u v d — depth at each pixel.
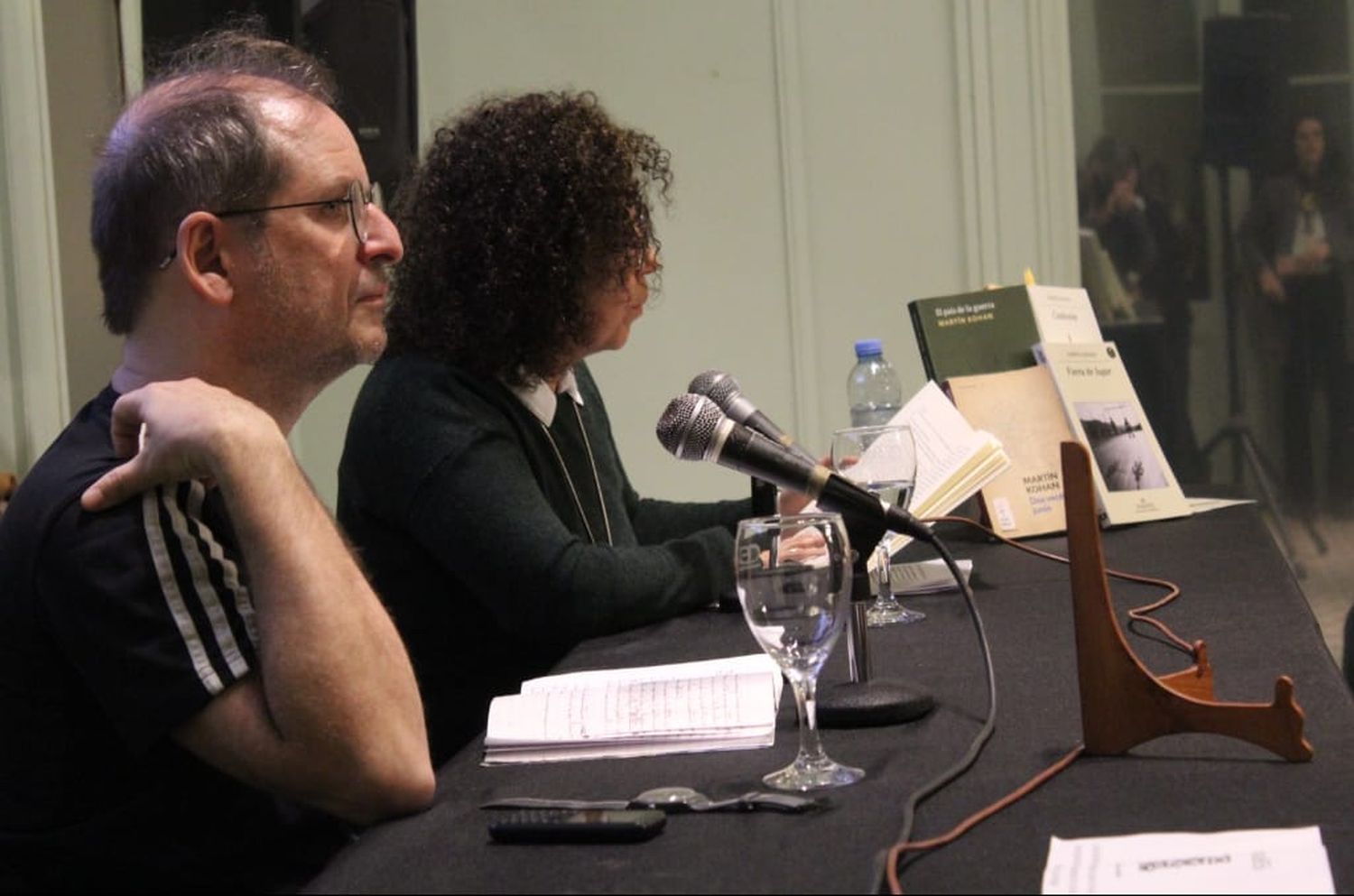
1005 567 2.24
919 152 4.35
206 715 1.32
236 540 1.44
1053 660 1.57
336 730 1.30
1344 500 4.43
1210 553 2.19
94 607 1.33
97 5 3.23
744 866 1.00
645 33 4.43
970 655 1.64
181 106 1.55
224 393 1.42
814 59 4.38
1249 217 4.43
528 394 2.22
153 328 1.55
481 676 2.07
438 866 1.06
